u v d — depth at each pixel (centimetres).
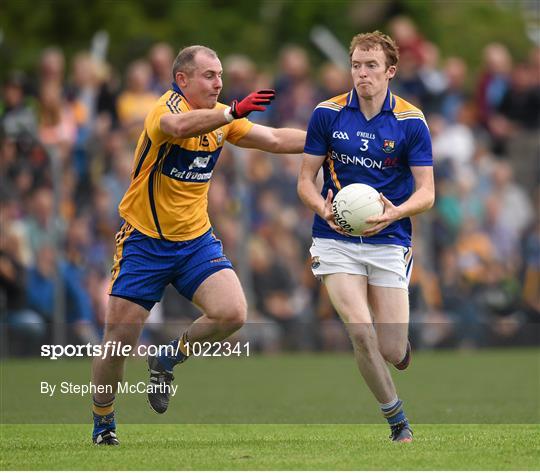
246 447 2395
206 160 2469
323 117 2525
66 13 7400
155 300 2466
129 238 2458
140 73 5228
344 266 2492
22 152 4744
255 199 5188
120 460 2181
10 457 2236
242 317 2461
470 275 5588
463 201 5638
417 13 7925
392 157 2498
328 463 2116
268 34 7844
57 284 4716
